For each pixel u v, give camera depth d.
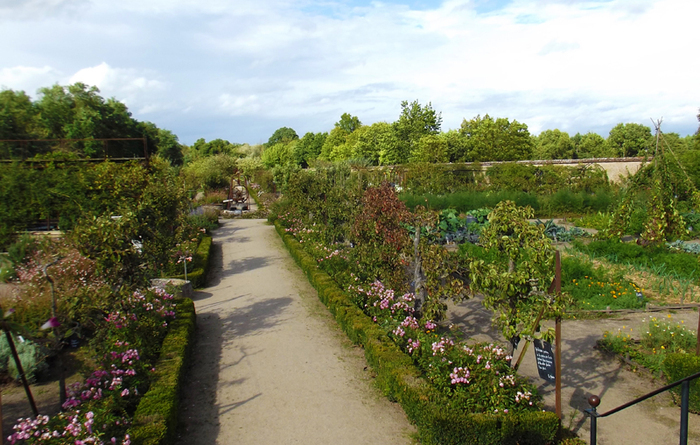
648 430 5.60
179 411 6.19
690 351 7.34
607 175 25.80
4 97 24.39
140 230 8.02
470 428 5.05
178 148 45.12
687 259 12.27
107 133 27.06
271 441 5.48
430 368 6.26
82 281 8.16
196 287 12.49
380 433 5.62
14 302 8.32
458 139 48.19
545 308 5.40
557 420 5.22
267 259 15.98
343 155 60.66
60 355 5.76
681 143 44.19
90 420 4.65
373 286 9.38
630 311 9.70
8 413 6.10
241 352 8.13
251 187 42.62
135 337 7.03
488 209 18.36
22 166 13.75
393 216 9.23
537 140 62.53
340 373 7.23
